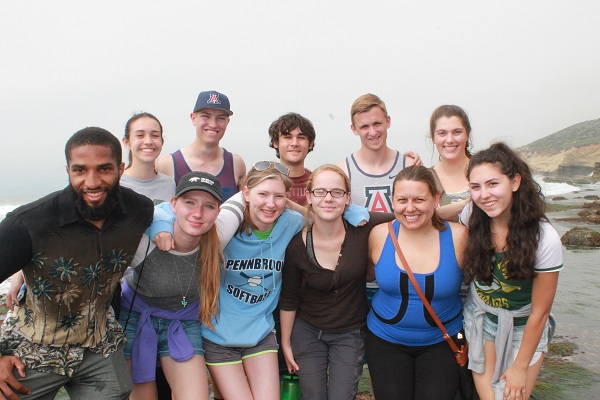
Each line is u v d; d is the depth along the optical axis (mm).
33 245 3061
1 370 3133
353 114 4949
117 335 3578
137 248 3523
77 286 3223
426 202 3764
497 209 3545
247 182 3990
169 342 3869
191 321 4039
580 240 16016
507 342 3803
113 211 3268
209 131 5148
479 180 3594
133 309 3908
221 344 4035
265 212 3908
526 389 3799
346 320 4164
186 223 3555
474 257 3736
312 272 4082
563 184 56031
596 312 8492
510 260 3572
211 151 5316
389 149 5102
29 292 3229
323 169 4020
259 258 4070
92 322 3359
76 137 3041
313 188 3980
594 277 11203
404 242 3979
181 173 5270
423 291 3859
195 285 3902
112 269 3363
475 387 4070
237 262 4059
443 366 3969
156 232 3562
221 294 4117
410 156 5008
